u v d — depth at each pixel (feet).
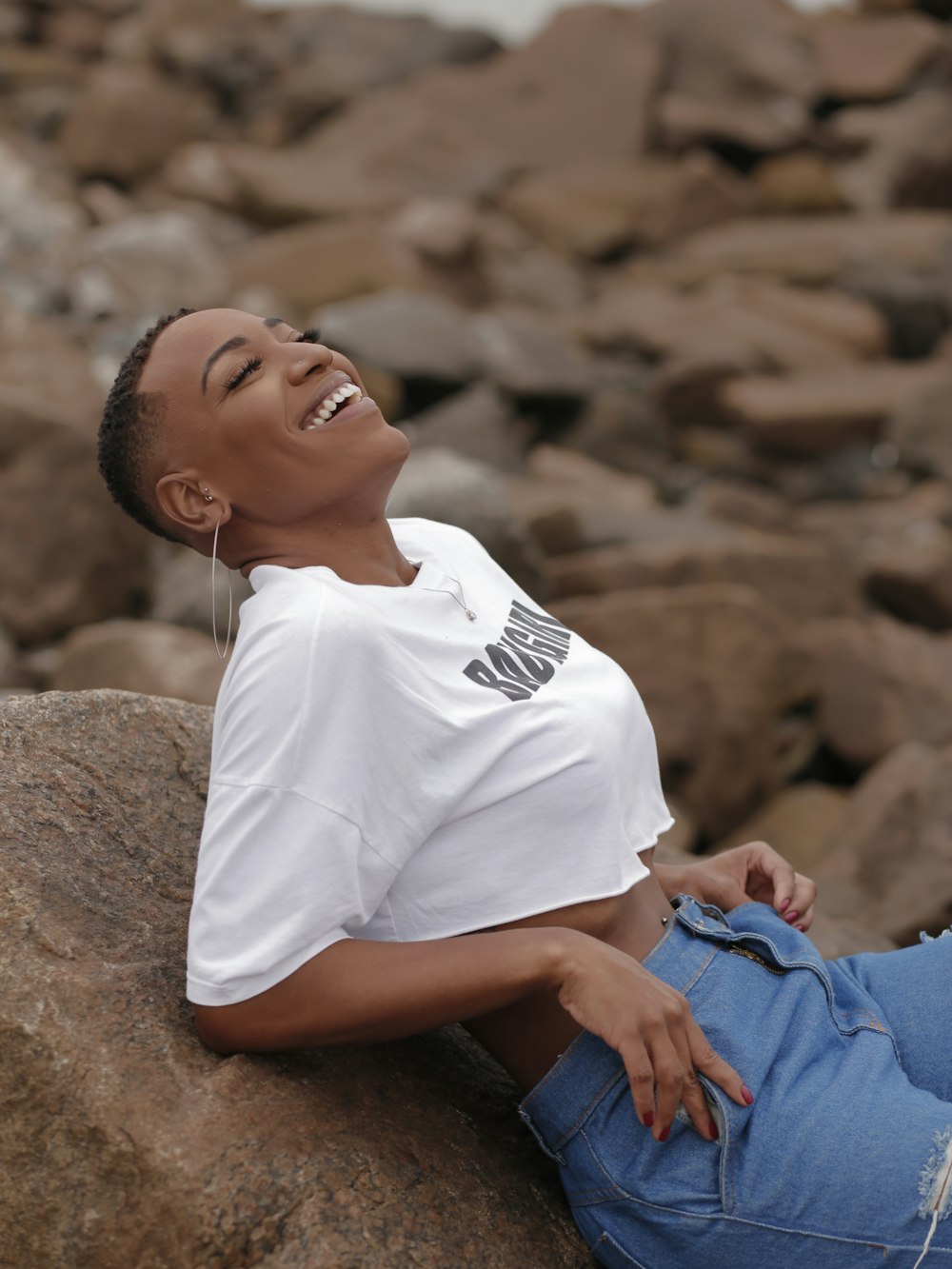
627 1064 5.05
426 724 5.36
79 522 21.27
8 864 5.83
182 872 6.35
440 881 5.53
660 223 50.49
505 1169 5.73
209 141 57.36
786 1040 5.55
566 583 22.68
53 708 6.73
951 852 14.76
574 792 5.59
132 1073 5.27
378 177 54.44
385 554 6.06
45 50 64.28
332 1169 5.21
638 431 36.91
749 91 56.95
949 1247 5.05
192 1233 5.01
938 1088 5.82
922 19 63.31
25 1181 5.21
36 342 26.81
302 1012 5.12
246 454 5.79
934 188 53.78
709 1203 5.30
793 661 21.66
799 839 18.63
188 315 6.06
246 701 5.19
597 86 56.59
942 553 26.32
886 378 38.78
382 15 66.33
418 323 34.71
